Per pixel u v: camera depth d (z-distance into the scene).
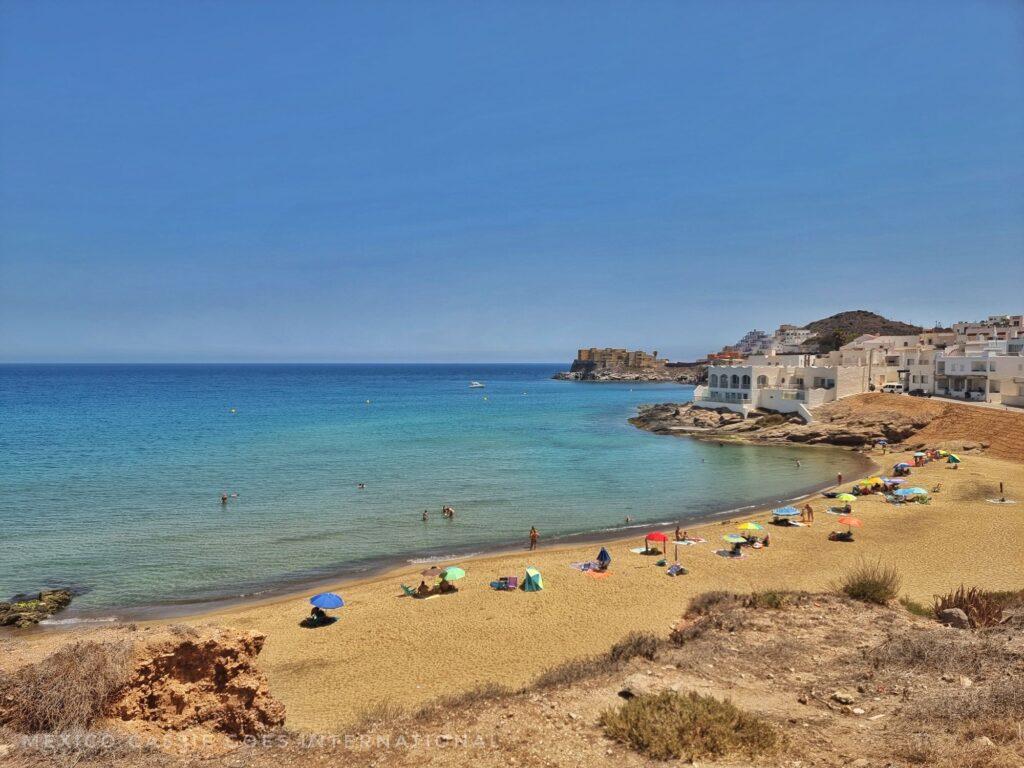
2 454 67.88
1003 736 9.41
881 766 8.93
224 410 127.75
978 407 73.38
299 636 23.72
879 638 16.66
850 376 90.62
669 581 29.39
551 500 49.38
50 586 29.91
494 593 28.11
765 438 83.62
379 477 57.72
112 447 73.50
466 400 167.38
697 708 10.92
